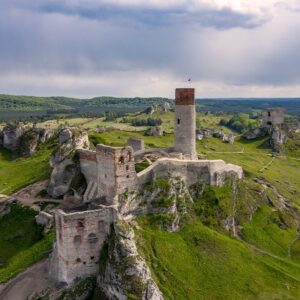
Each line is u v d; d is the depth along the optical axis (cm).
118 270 6588
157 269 7050
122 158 7788
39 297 7019
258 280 7369
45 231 9081
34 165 13988
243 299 6894
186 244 7744
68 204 9844
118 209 7538
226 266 7506
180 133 9738
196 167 8731
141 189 8094
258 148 18062
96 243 7162
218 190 8919
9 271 7988
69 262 6981
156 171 8275
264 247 8544
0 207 10494
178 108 9662
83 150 9969
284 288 7281
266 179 12938
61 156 10819
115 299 6556
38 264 8038
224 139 18638
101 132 16975
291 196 12038
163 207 8056
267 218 9650
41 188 11075
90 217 7038
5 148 16825
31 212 9919
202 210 8506
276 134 18238
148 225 7869
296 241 9162
